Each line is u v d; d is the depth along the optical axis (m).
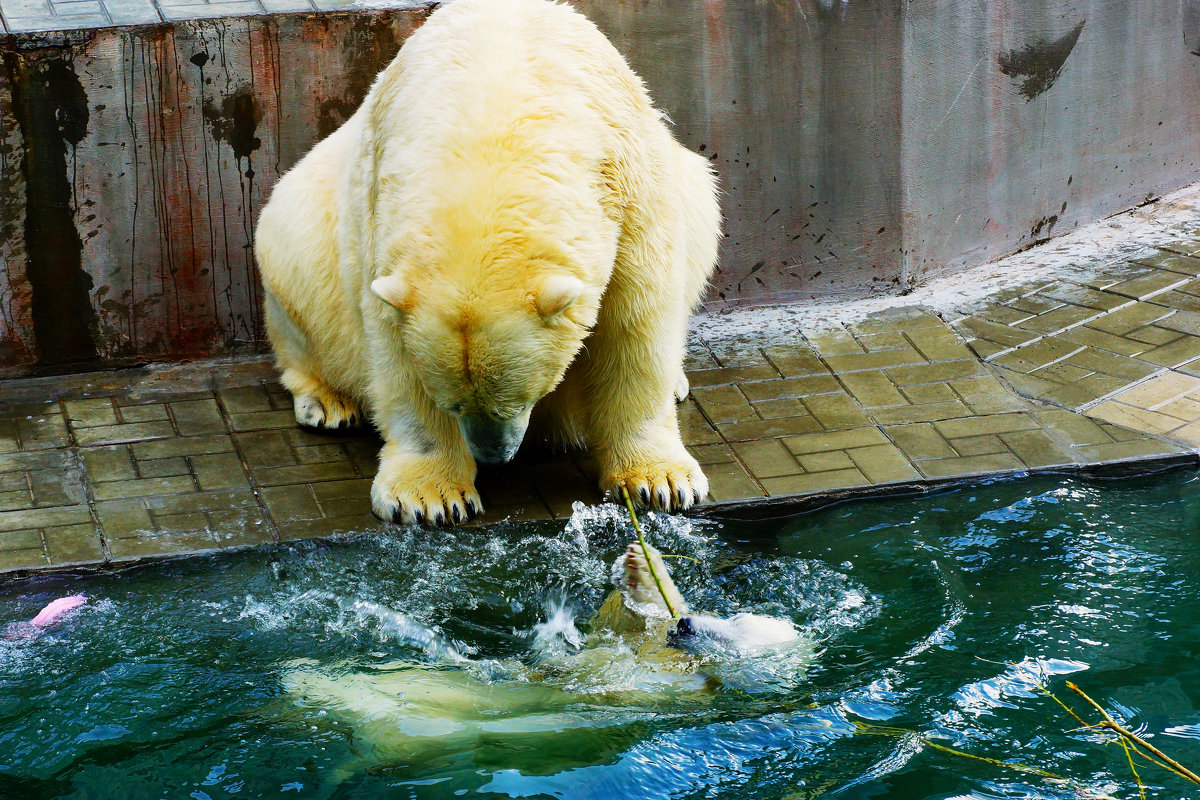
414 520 4.76
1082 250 6.94
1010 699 3.63
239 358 6.05
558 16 4.35
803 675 3.78
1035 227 6.99
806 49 6.05
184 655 3.96
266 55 5.62
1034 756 3.39
